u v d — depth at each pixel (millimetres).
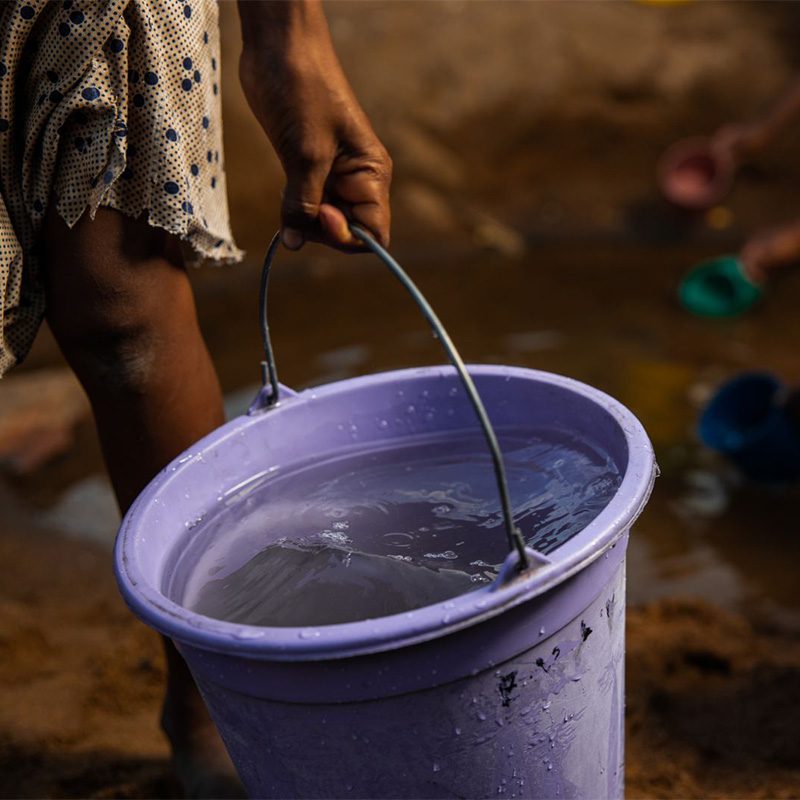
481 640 1080
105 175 1349
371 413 1577
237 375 3680
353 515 1410
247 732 1180
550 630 1129
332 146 1376
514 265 4645
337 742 1125
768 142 4656
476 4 5613
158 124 1375
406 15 5523
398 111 5164
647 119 5336
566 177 5281
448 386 1572
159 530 1322
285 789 1199
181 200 1392
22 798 1732
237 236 4672
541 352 3824
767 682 1993
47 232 1407
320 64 1368
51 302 1450
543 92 5297
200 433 1542
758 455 3002
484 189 5188
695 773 1755
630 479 1204
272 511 1432
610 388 3553
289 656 1034
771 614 2475
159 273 1450
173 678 1613
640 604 2479
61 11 1333
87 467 3207
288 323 4098
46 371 3715
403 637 1027
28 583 2588
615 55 5387
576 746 1231
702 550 2775
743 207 5047
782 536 2822
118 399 1477
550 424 1530
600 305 4223
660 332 3973
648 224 4965
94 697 2016
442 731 1121
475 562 1267
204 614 1229
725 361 3738
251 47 1383
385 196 1429
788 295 4227
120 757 1835
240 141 4762
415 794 1156
